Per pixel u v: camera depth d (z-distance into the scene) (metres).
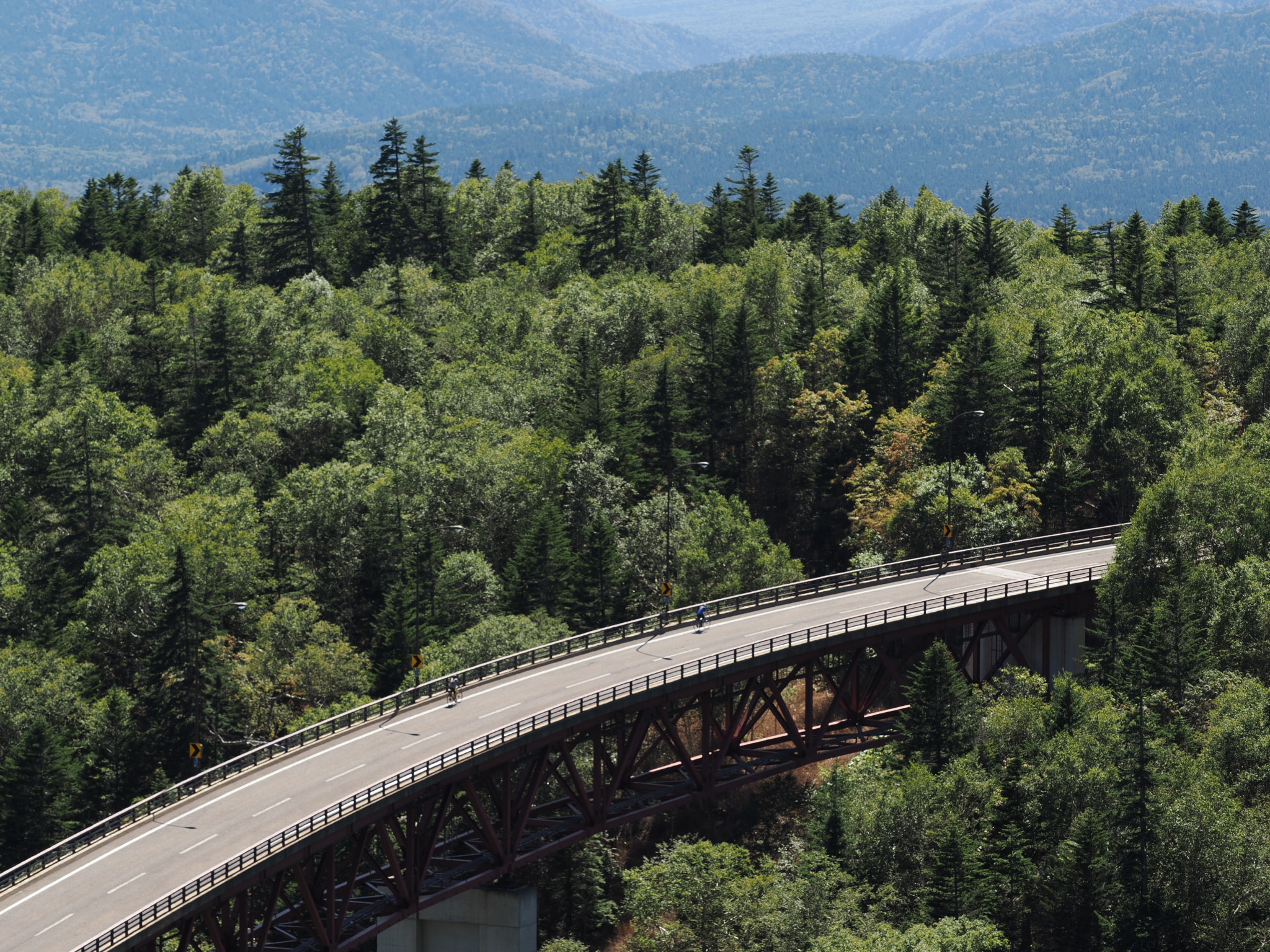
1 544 115.81
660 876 78.06
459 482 124.38
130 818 69.62
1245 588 91.00
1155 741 78.56
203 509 115.19
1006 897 76.75
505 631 98.06
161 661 98.50
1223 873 72.75
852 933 68.75
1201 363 133.88
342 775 72.75
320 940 68.19
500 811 78.38
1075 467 117.88
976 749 83.19
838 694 93.94
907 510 113.94
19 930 58.38
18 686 95.69
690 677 84.50
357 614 119.06
